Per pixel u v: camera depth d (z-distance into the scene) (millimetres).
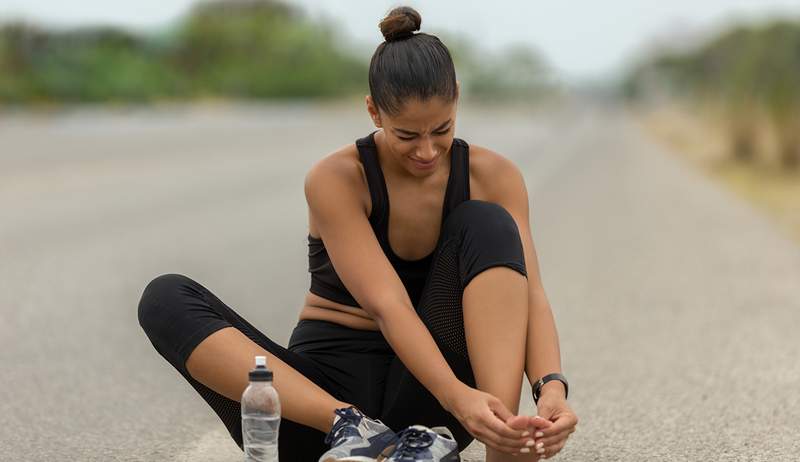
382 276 4754
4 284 11734
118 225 16781
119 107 63156
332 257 4875
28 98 56844
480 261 4641
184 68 83438
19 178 24672
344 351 5125
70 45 66812
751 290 11477
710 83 72875
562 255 14102
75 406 7219
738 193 24359
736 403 7125
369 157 4938
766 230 16672
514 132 55594
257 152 35625
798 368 8055
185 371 4816
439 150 4727
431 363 4539
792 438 6316
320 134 47875
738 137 33812
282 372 4746
